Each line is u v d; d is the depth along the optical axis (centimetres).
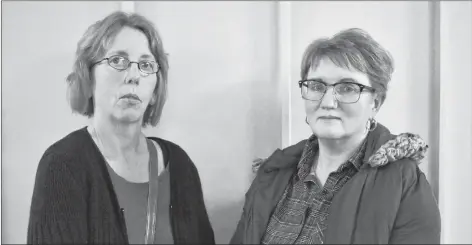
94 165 121
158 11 130
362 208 95
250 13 131
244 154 129
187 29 130
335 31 129
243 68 130
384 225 93
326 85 102
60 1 126
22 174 123
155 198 124
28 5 125
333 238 95
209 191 129
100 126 122
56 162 121
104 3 127
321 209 101
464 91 127
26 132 123
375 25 129
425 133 127
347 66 100
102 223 119
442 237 128
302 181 108
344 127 101
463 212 127
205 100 130
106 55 121
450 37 127
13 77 124
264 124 129
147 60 123
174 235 124
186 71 129
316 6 129
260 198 111
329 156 105
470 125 126
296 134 128
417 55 128
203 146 129
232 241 121
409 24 128
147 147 124
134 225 121
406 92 128
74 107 123
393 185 96
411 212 95
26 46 125
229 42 131
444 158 127
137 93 122
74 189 119
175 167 126
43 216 119
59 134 123
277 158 115
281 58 129
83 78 122
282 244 103
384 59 103
